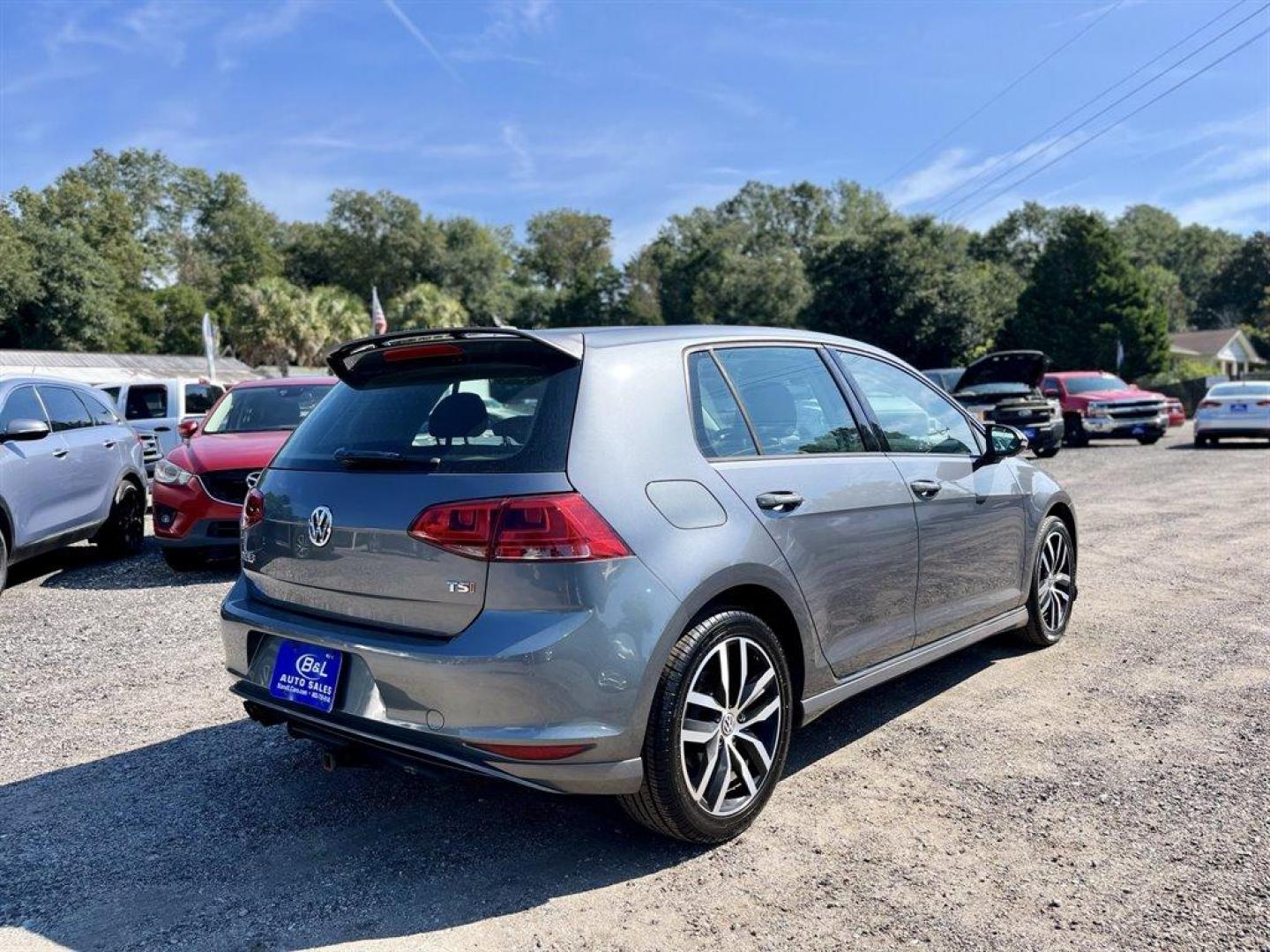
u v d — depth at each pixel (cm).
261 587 325
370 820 325
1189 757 359
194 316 6719
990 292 4672
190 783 359
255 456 756
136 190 8081
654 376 306
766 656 308
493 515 262
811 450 347
